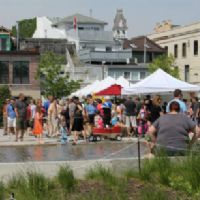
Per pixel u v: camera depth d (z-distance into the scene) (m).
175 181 10.13
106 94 31.39
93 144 24.41
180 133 12.04
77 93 39.31
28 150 22.03
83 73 75.69
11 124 28.27
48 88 66.06
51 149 22.38
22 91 63.50
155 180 10.70
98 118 26.31
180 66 86.31
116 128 25.75
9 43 66.75
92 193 9.67
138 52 86.50
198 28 82.00
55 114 27.95
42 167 11.62
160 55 84.38
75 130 24.33
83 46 85.50
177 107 12.41
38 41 79.69
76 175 11.24
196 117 24.69
